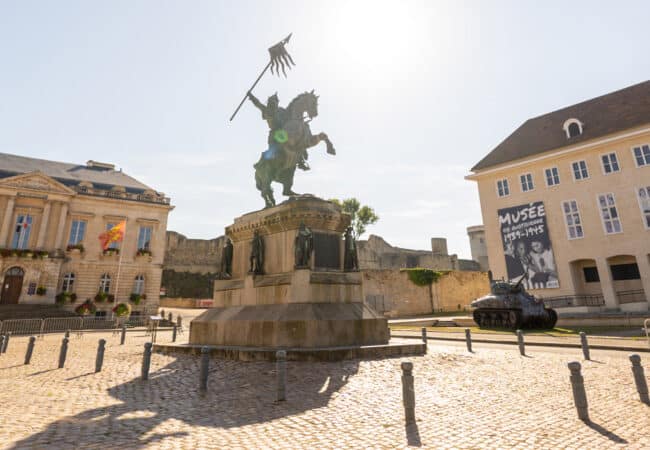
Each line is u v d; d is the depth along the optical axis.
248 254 12.63
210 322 11.70
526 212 33.88
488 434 4.87
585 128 33.00
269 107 13.55
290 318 9.86
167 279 55.09
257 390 6.99
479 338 18.36
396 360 9.28
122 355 12.46
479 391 7.10
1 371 9.97
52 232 37.94
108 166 47.09
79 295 37.94
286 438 4.64
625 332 19.41
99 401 6.49
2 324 26.05
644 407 6.19
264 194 13.38
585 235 30.97
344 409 5.89
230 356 9.77
